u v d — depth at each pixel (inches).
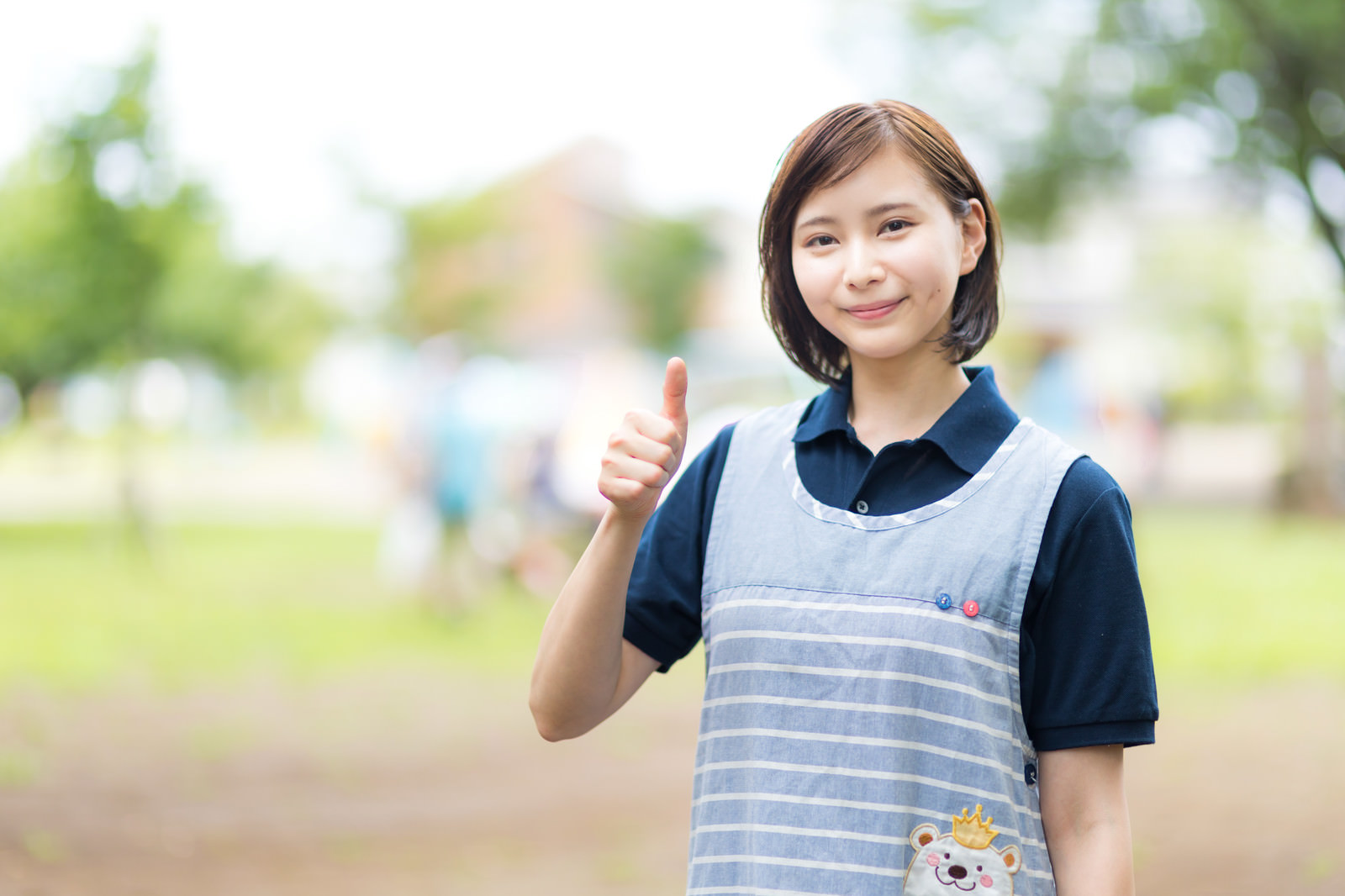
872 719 69.1
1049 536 70.4
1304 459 858.8
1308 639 434.0
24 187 633.6
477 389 515.8
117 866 215.9
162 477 1417.3
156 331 696.4
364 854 228.8
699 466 81.9
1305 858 216.8
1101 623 69.5
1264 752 291.7
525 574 537.3
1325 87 380.2
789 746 70.6
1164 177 470.0
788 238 77.3
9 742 298.5
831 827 68.9
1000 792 67.9
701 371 608.4
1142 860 220.2
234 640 444.5
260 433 1893.5
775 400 588.7
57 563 651.5
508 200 1043.3
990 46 458.6
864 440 76.2
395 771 286.7
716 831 72.2
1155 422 1055.0
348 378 1689.2
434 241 990.4
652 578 79.7
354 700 357.7
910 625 69.4
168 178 637.3
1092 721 69.0
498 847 235.0
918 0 462.0
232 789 266.7
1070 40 442.3
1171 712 337.1
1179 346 1274.6
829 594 71.7
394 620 490.0
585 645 73.5
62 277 641.6
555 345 1466.5
